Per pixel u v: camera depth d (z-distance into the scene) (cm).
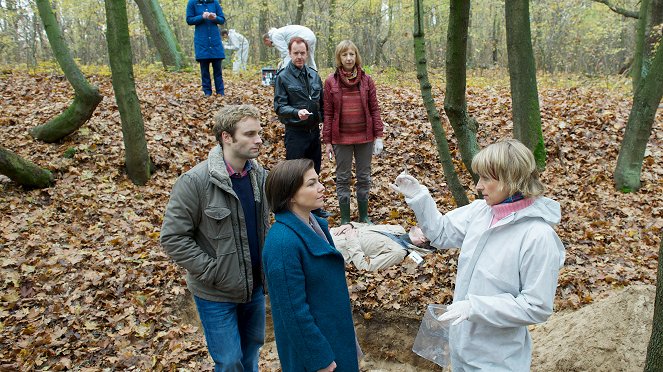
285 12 2477
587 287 486
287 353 242
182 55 1387
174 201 289
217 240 293
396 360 485
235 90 1007
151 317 472
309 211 255
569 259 534
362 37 2164
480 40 2375
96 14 1891
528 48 606
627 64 1620
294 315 229
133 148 683
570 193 679
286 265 232
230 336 302
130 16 2072
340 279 252
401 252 440
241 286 300
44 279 505
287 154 523
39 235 569
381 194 660
